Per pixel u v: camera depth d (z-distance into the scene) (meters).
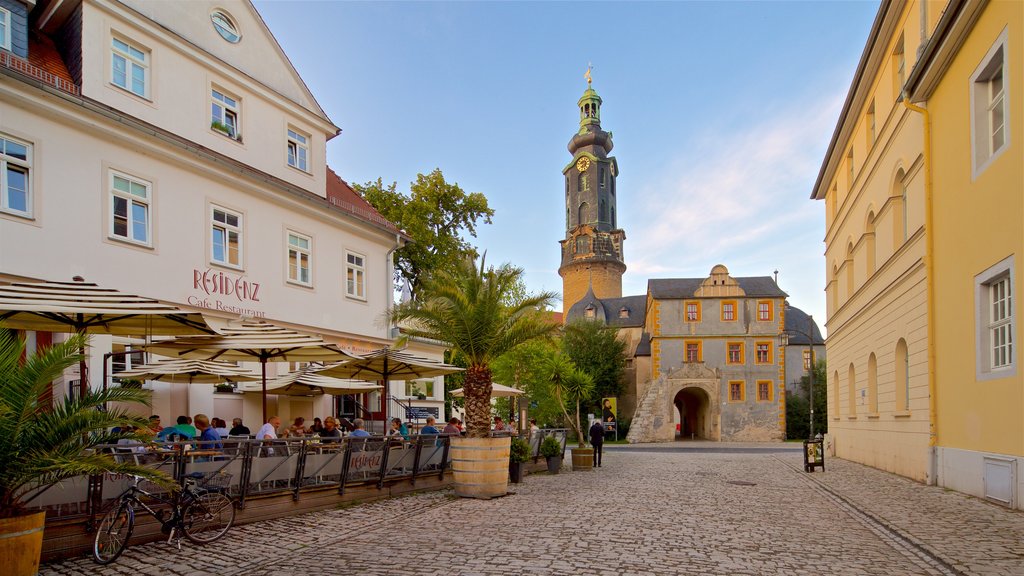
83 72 15.02
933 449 15.78
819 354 67.81
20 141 13.60
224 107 18.94
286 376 18.09
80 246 14.55
